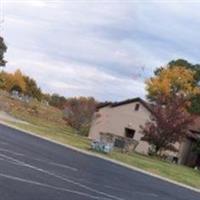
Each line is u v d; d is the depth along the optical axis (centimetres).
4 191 1189
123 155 3778
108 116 5884
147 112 5662
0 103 6178
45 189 1373
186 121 4869
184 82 8212
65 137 4081
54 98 9906
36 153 2298
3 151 2022
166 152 5306
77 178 1795
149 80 7988
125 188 1914
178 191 2462
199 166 5531
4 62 9756
